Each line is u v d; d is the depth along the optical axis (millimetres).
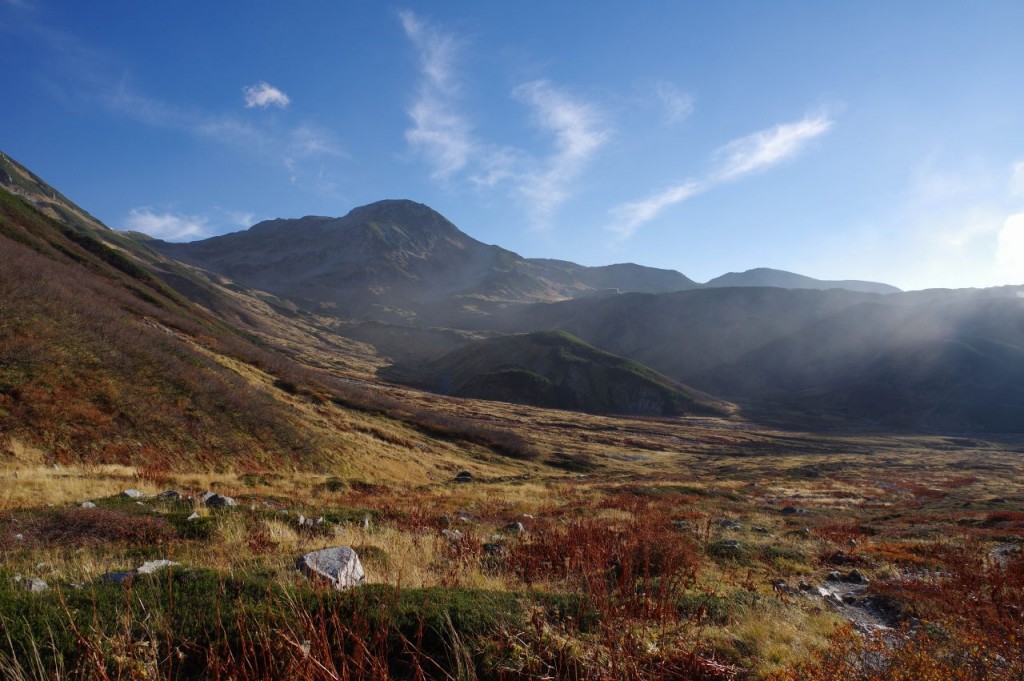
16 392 27719
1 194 82625
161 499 13742
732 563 13289
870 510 28531
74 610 4867
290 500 18312
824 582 12344
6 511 10336
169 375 38406
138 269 96000
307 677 4043
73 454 26500
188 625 4969
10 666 4082
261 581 6059
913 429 142125
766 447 99312
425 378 178875
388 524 13852
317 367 139125
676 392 161625
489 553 11461
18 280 37750
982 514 22797
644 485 37438
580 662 5164
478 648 5250
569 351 178250
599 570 6957
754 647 6371
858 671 6121
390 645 5109
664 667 5371
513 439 72375
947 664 6168
